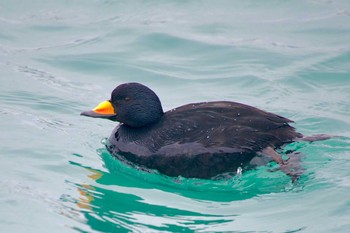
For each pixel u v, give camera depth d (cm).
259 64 1501
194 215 995
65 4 1816
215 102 1143
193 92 1395
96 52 1562
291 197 1034
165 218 983
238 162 1068
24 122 1275
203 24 1691
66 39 1631
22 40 1627
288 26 1678
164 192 1066
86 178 1094
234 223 968
